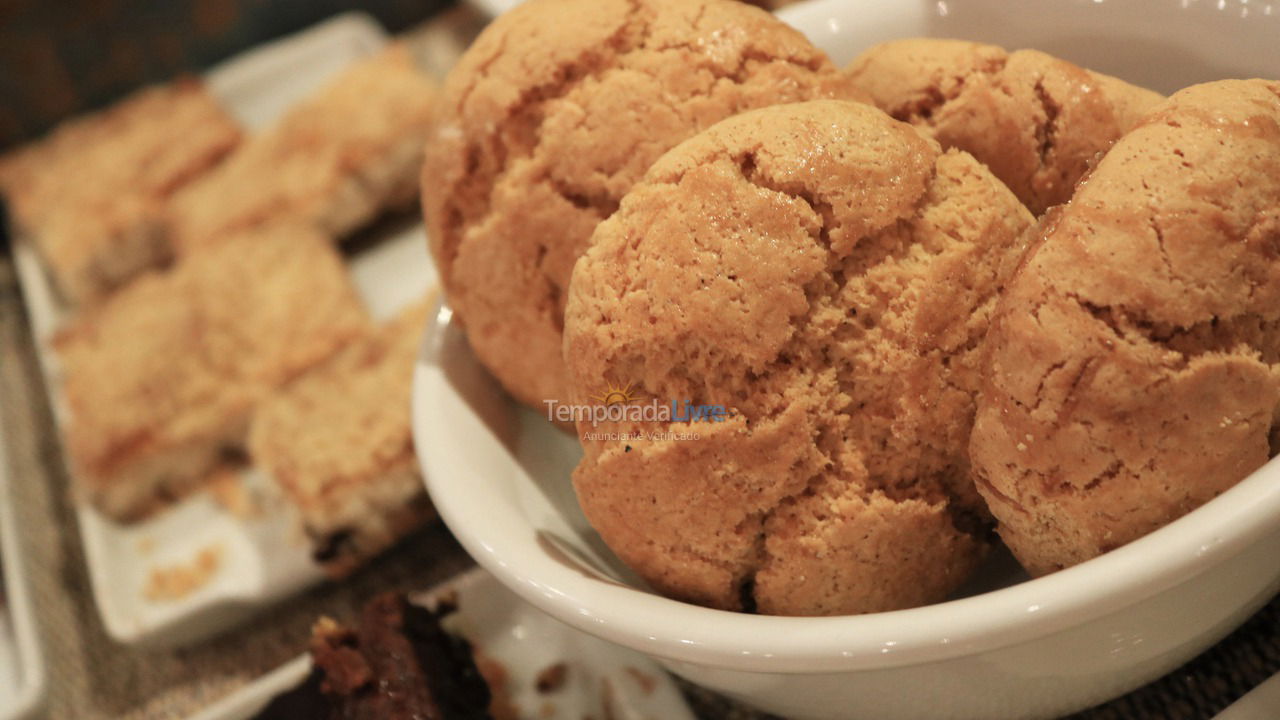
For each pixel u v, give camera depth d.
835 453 0.26
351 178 0.58
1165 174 0.24
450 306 0.31
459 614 0.35
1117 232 0.24
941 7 0.32
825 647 0.23
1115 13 0.30
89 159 0.69
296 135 0.63
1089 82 0.28
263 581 0.41
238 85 0.73
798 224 0.26
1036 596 0.23
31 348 0.64
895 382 0.26
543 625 0.35
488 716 0.33
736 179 0.26
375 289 0.57
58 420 0.54
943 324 0.26
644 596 0.25
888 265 0.26
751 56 0.28
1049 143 0.28
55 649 0.43
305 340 0.50
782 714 0.28
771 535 0.26
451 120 0.30
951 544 0.27
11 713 0.40
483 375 0.31
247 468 0.50
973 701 0.25
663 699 0.32
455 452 0.29
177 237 0.62
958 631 0.23
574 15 0.29
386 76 0.63
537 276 0.30
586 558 0.28
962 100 0.29
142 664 0.41
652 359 0.26
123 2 0.73
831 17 0.32
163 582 0.44
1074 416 0.24
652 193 0.26
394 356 0.46
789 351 0.26
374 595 0.40
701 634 0.24
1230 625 0.26
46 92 0.75
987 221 0.27
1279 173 0.24
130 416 0.48
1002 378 0.25
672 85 0.28
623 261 0.26
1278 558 0.24
